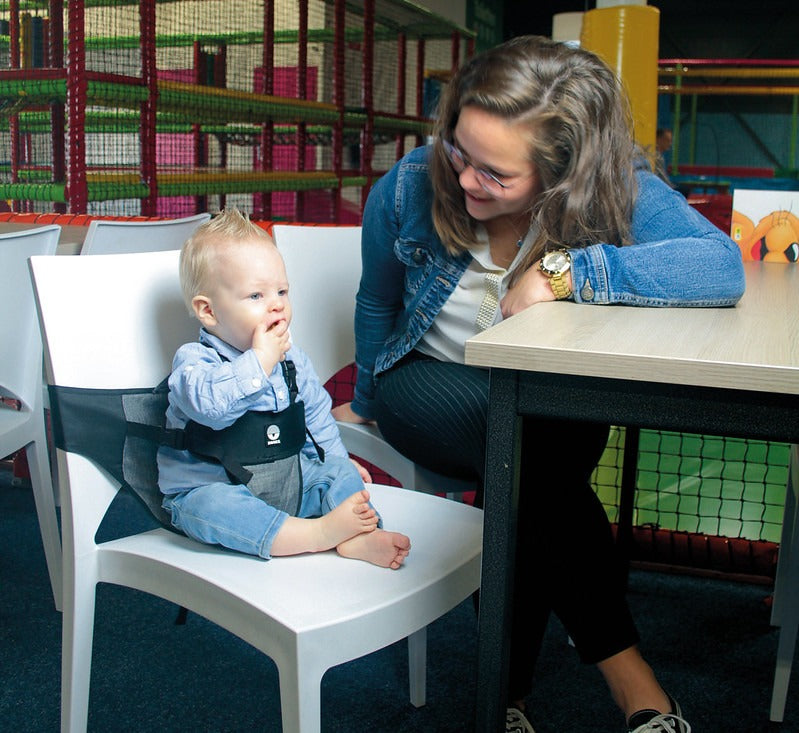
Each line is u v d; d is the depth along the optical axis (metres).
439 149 1.41
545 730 1.61
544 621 1.37
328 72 7.20
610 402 0.90
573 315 1.12
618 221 1.36
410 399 1.52
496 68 1.28
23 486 2.81
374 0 6.55
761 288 1.52
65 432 1.27
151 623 1.98
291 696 1.06
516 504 1.00
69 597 1.29
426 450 1.56
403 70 7.71
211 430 1.29
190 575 1.18
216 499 1.26
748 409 0.85
